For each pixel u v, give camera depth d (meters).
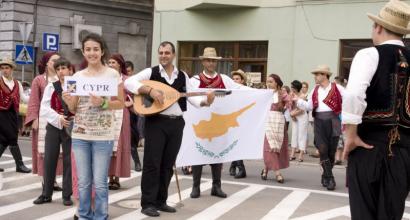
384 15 3.89
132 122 10.13
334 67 15.70
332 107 9.09
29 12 22.48
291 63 16.39
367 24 15.20
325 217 7.02
